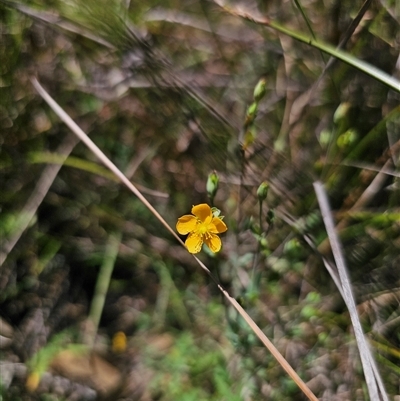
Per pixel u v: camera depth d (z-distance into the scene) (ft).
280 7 1.07
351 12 1.02
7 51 1.06
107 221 1.10
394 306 0.99
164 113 1.07
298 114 1.05
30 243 1.08
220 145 1.05
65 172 1.10
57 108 0.96
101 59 1.08
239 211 1.02
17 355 1.04
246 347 0.93
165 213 1.10
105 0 1.01
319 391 0.97
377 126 0.98
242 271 1.01
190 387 1.00
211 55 1.11
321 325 1.00
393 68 1.03
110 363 1.05
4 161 1.07
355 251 1.02
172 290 1.08
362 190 1.03
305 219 1.00
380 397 0.78
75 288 1.10
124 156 1.10
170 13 1.10
